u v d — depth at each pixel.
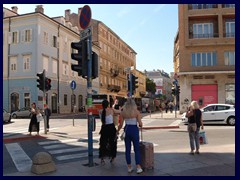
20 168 8.13
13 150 11.34
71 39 46.88
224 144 11.49
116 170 7.22
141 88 91.81
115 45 66.94
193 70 35.41
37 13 37.97
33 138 14.99
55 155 10.07
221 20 35.16
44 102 17.08
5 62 39.53
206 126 19.84
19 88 38.56
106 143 7.95
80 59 7.93
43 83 17.09
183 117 21.78
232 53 35.03
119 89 66.12
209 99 35.03
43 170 7.12
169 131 17.06
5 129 20.08
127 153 6.98
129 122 6.99
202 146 10.84
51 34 41.34
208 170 7.00
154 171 7.00
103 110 8.08
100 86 56.47
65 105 43.88
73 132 17.42
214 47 35.28
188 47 35.72
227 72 34.28
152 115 36.44
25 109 33.69
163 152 9.46
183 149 10.12
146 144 7.18
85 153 10.26
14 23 39.41
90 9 7.90
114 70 64.19
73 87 22.45
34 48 38.03
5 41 39.69
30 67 38.12
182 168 7.23
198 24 36.31
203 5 35.88
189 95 35.41
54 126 21.89
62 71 43.56
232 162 7.79
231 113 20.36
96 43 55.53
